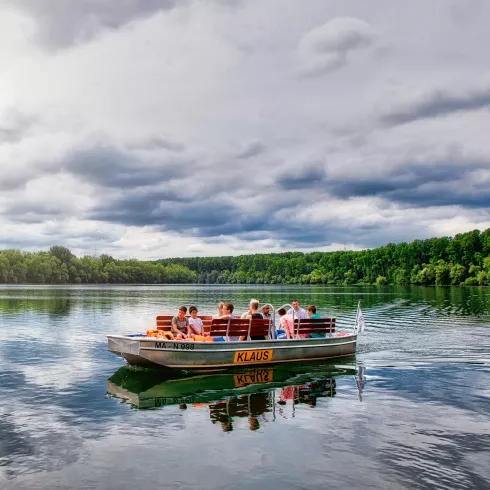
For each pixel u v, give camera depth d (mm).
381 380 11992
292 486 6074
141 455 7062
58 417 8891
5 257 143250
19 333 21016
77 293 73562
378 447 7352
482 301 45969
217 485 6102
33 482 6195
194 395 10578
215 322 13914
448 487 6027
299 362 14773
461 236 122812
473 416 8898
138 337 13555
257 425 8422
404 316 29719
